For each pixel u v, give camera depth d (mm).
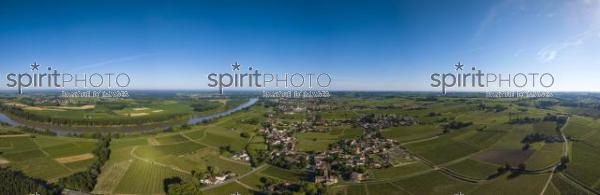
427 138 174000
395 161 135250
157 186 108312
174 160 137875
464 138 170000
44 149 157375
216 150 157750
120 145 165375
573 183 109688
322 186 106625
